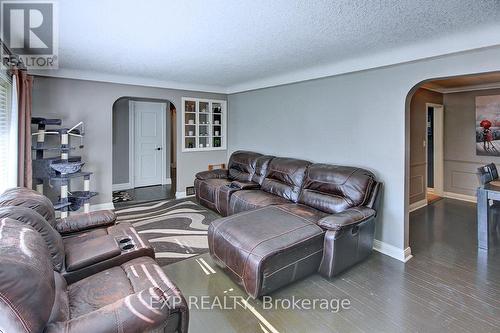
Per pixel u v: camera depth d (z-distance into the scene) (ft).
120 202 17.25
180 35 8.66
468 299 7.59
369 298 7.66
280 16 7.22
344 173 10.73
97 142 15.29
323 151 13.15
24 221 5.61
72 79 14.34
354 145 11.75
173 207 16.25
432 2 6.42
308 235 8.21
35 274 3.82
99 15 7.18
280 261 7.46
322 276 8.71
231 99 19.74
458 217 14.85
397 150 10.24
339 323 6.67
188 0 6.36
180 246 10.94
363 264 9.64
